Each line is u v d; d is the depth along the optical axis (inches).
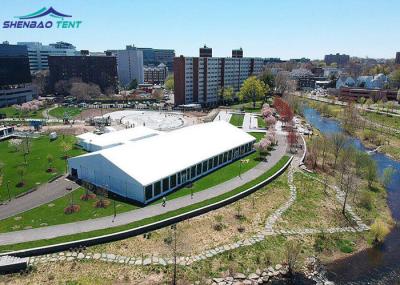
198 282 2025.1
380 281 2150.6
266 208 2910.9
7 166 3747.5
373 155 4783.5
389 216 2960.1
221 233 2491.4
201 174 3516.2
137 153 3230.8
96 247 2234.3
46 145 4655.5
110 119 6417.3
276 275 2164.1
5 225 2418.8
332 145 4133.9
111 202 2817.4
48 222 2468.0
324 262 2316.7
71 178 3353.8
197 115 7283.5
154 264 2118.6
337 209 3002.0
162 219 2532.0
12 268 1993.1
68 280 1955.0
